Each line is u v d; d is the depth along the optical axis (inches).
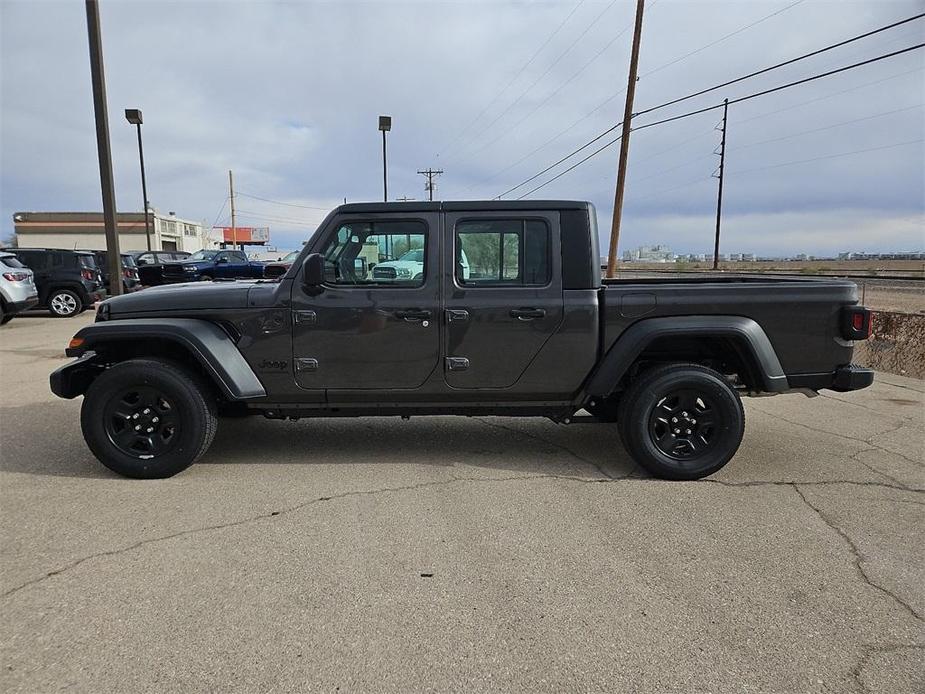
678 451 175.9
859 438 216.2
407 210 176.4
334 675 91.6
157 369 170.4
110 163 390.0
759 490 166.9
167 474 174.6
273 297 175.8
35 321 594.9
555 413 189.9
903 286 942.4
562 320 175.0
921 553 130.3
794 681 90.7
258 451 201.6
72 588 115.4
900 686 89.5
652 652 97.3
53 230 2458.2
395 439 216.2
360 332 175.3
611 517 148.8
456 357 176.7
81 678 90.5
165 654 96.1
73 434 219.9
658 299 174.9
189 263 906.7
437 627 103.7
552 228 176.2
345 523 145.0
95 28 373.7
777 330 175.5
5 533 139.0
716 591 115.3
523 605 110.4
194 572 121.6
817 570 123.1
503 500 159.6
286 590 115.0
